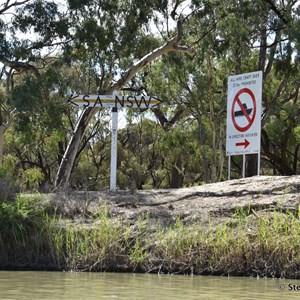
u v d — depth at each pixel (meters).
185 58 35.38
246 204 14.40
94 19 31.88
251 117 17.52
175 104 40.12
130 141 50.00
